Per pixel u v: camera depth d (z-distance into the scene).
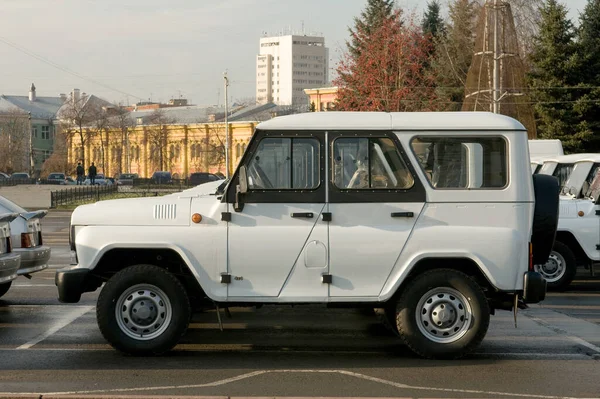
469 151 9.38
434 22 78.50
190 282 9.80
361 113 9.45
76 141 132.12
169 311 9.39
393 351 9.94
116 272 9.84
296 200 9.31
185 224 9.37
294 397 7.64
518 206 9.35
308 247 9.29
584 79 56.72
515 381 8.47
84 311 12.62
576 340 10.66
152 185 72.38
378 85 58.91
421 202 9.32
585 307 13.35
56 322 11.70
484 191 9.33
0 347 10.01
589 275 17.69
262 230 9.30
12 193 55.78
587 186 15.90
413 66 60.12
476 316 9.30
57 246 23.20
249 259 9.29
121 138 122.81
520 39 62.97
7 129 133.62
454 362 9.33
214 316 12.42
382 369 8.97
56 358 9.40
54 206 46.97
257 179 9.33
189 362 9.26
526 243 9.35
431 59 65.00
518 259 9.28
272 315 12.52
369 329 11.41
